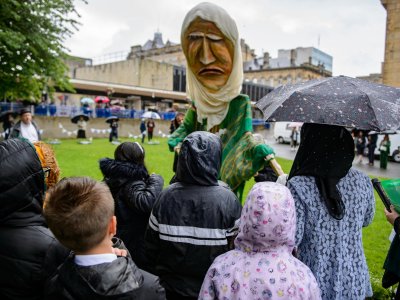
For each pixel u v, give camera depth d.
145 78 45.59
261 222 1.77
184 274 2.31
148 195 2.77
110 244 1.68
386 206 2.40
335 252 2.16
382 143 17.50
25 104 22.28
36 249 1.85
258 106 2.61
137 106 38.97
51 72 14.50
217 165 2.42
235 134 4.29
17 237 1.87
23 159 1.91
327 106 2.07
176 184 2.46
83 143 20.75
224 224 2.30
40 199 1.99
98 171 10.65
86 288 1.51
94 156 14.37
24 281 1.84
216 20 4.16
